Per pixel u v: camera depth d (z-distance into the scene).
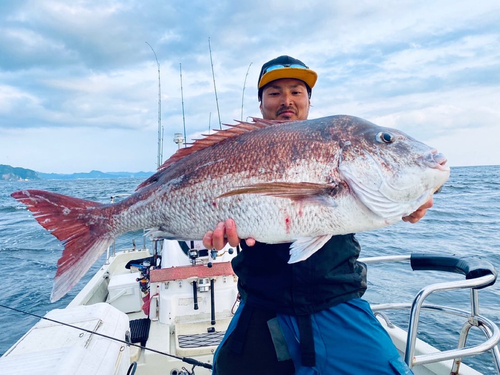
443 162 2.15
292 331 2.05
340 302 2.06
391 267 8.16
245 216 2.09
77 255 2.31
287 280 2.06
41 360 2.16
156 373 3.27
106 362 2.47
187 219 2.24
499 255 9.55
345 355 1.98
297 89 2.66
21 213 28.81
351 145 2.12
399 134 2.21
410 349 2.01
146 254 6.84
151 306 3.94
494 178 58.12
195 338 3.49
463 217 17.08
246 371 2.18
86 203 2.40
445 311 2.45
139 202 2.36
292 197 2.04
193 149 2.38
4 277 9.95
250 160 2.16
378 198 2.09
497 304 5.77
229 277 3.92
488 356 4.39
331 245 2.11
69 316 2.91
